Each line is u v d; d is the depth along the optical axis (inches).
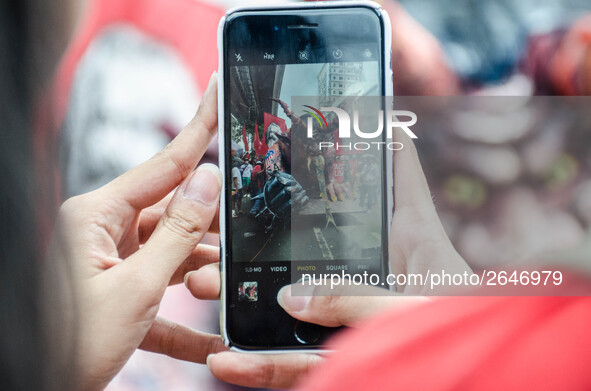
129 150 47.6
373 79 31.3
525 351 10.3
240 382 31.6
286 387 31.5
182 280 40.3
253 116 31.2
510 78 49.2
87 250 29.6
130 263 28.5
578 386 9.8
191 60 51.6
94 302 27.3
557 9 47.3
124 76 48.2
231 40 31.1
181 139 34.1
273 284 30.7
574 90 40.5
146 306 28.3
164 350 38.1
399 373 11.1
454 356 10.8
